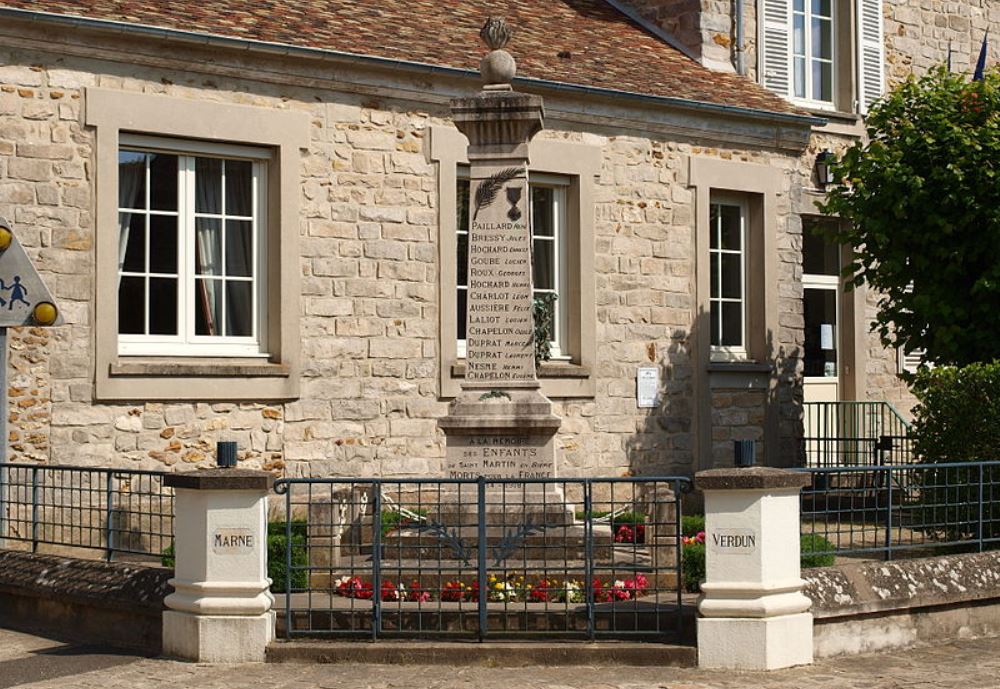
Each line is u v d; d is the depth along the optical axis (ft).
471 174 36.50
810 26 61.72
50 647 29.84
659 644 27.76
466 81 47.96
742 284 56.18
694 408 53.42
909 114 49.47
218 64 43.37
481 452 35.81
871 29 62.95
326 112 45.60
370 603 29.66
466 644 27.71
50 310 35.73
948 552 35.22
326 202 45.52
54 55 40.75
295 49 44.06
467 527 31.63
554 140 50.06
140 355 42.42
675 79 54.34
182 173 43.70
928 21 66.18
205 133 43.09
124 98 41.68
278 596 30.78
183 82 42.93
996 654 29.53
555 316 50.85
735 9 58.44
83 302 40.91
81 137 41.06
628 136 52.03
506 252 36.22
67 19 40.09
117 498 40.75
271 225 44.83
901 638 30.09
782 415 56.03
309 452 44.83
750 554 27.35
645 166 52.42
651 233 52.54
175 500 29.50
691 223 53.62
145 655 28.78
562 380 49.80
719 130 54.24
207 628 27.91
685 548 33.45
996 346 46.62
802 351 56.90
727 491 27.45
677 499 28.09
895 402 63.21
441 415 47.57
